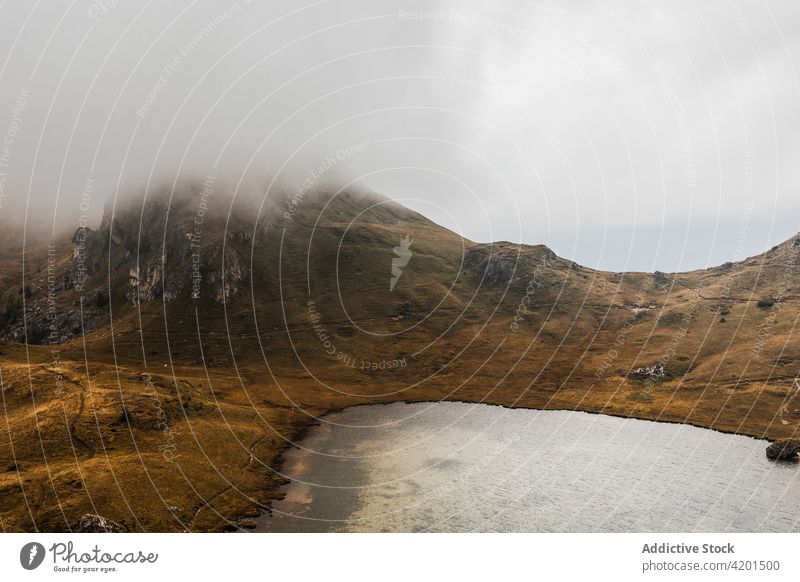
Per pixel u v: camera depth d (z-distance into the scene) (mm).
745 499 64062
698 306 163125
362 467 77000
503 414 109812
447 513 59688
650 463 78312
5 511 50938
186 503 58625
